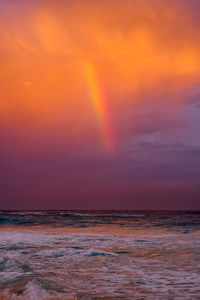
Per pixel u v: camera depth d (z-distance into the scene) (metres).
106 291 6.75
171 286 7.26
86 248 14.09
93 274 8.73
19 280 7.66
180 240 17.95
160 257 11.88
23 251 13.53
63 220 44.12
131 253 12.92
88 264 10.38
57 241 17.81
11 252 13.23
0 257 11.31
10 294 6.35
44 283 7.32
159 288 7.06
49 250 13.55
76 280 7.90
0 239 19.03
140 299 6.06
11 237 20.34
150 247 14.90
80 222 39.25
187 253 12.85
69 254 12.48
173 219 45.28
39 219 46.69
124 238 19.31
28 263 10.40
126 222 38.41
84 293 6.52
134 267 9.82
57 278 8.05
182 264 10.35
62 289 6.85
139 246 15.30
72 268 9.62
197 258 11.58
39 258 11.61
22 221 42.00
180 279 8.06
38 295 6.26
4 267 9.36
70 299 6.01
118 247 14.97
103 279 8.07
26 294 6.34
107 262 10.79
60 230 27.12
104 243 16.72
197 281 7.82
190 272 9.00
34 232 24.98
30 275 8.25
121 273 8.87
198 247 14.73
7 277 7.98
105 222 38.66
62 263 10.54
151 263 10.59
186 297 6.23
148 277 8.34
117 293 6.57
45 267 9.69
